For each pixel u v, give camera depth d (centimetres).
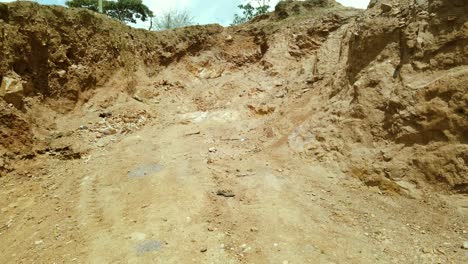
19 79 896
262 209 596
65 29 1105
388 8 782
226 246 492
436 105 588
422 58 650
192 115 1266
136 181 734
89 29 1201
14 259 493
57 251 502
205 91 1457
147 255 475
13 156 776
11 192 690
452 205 524
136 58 1422
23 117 858
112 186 713
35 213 620
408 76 661
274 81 1348
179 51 1594
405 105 637
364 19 857
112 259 471
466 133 548
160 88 1440
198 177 736
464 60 586
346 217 561
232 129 1095
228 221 561
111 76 1255
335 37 1188
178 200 632
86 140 952
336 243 493
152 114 1237
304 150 798
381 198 597
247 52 1653
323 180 685
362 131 708
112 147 952
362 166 662
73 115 1052
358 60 827
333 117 804
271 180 708
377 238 499
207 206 609
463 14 601
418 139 606
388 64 725
